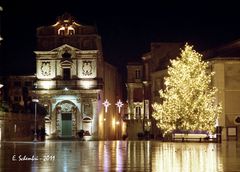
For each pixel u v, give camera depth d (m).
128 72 106.56
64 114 94.19
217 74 67.44
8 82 100.38
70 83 94.12
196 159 24.36
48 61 94.88
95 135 93.00
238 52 70.56
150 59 97.50
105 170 18.08
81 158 25.48
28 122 79.56
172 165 20.48
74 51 94.38
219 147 40.75
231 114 67.31
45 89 94.06
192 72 58.56
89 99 93.69
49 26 94.94
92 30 94.06
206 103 58.03
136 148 39.59
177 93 58.41
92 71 94.00
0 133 64.31
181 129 58.44
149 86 99.12
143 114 104.19
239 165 20.45
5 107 68.69
